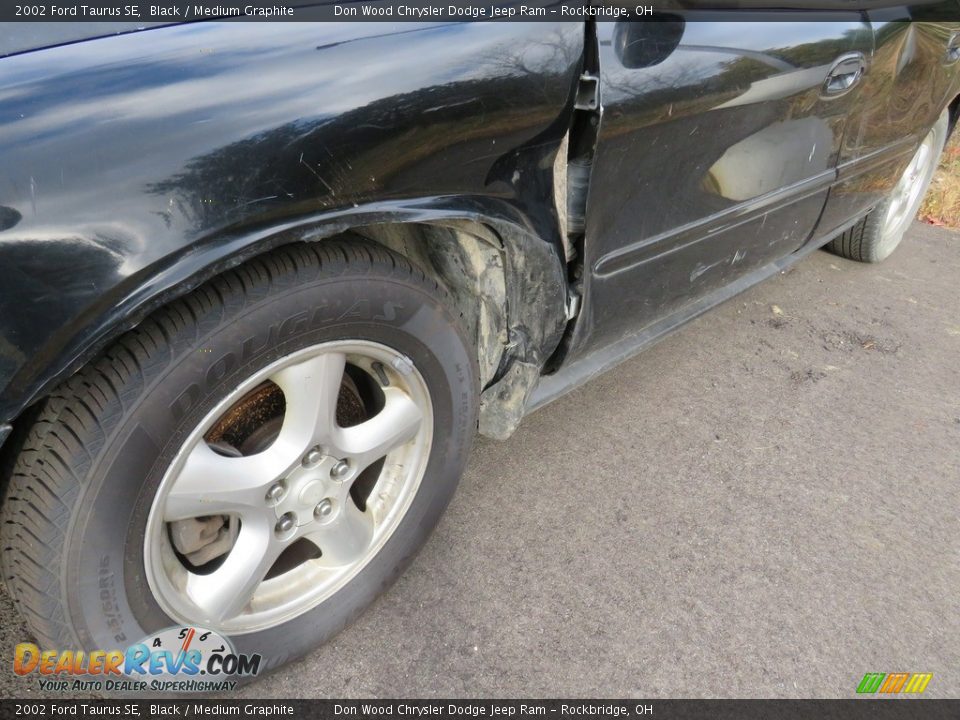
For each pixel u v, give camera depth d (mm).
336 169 1169
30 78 999
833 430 2660
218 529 1416
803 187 2465
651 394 2752
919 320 3559
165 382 1128
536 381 1842
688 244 2070
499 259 1610
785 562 2055
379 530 1646
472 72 1302
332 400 1384
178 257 1047
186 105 1049
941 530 2232
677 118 1717
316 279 1242
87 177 988
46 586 1168
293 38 1146
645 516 2164
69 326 1012
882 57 2463
